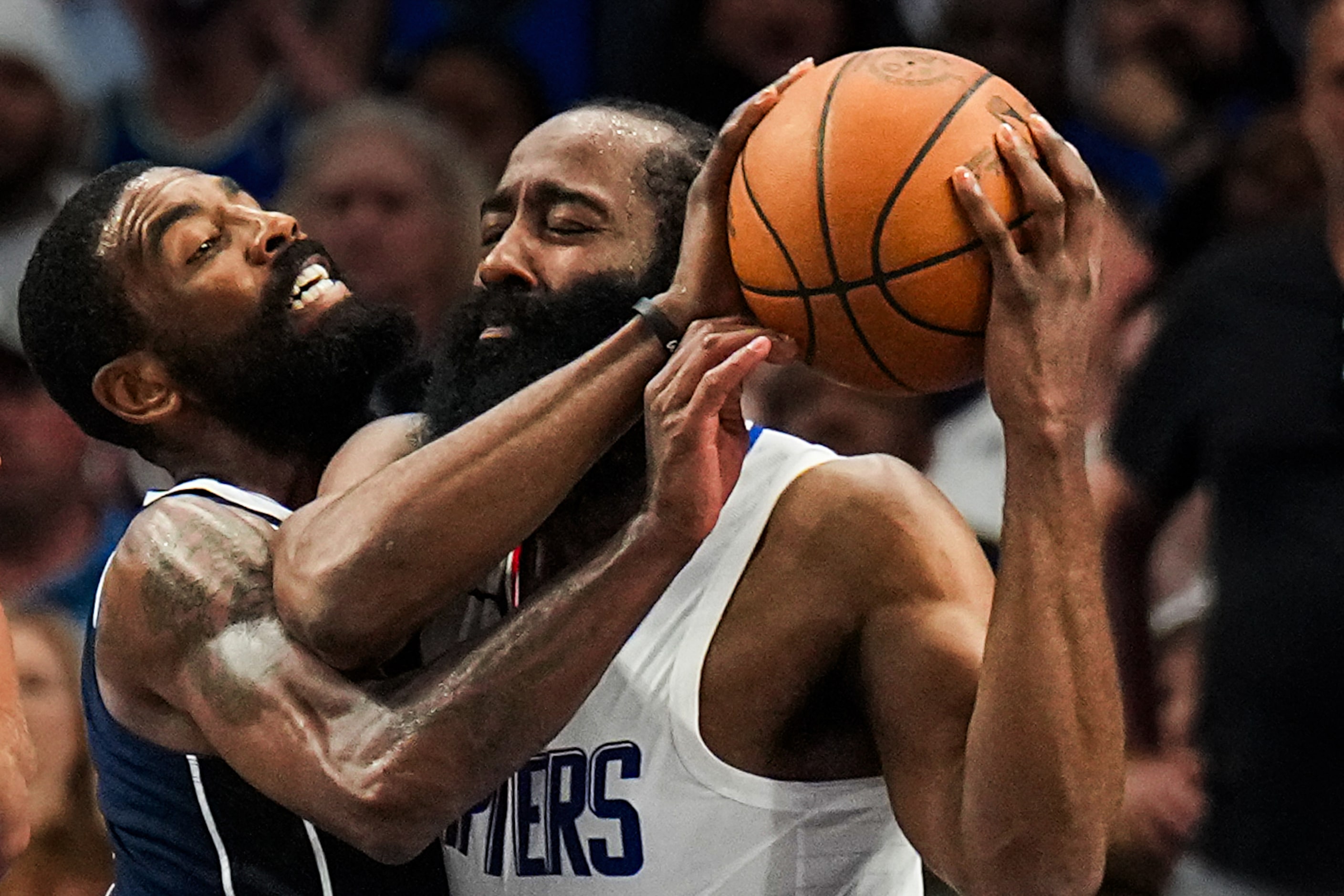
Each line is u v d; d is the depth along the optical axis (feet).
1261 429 46.57
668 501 29.35
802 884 32.22
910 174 28.40
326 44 73.26
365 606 30.09
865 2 71.51
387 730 30.01
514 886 32.81
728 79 69.82
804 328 29.35
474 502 29.81
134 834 34.27
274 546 32.22
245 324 35.86
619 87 71.87
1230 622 46.42
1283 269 47.67
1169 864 48.65
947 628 30.91
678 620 32.12
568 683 29.68
